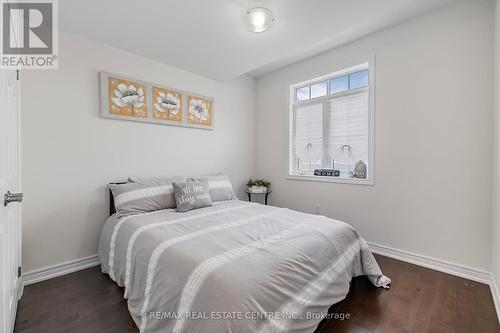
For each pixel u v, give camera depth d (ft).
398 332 4.44
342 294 4.90
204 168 10.30
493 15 6.08
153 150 8.59
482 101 6.26
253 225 5.68
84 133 7.03
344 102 9.55
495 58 5.85
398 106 7.73
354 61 8.77
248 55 8.27
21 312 4.91
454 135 6.70
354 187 8.91
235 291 3.08
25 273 6.04
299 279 3.92
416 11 7.06
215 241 4.60
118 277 5.61
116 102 7.60
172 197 7.67
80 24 6.37
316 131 10.50
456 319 4.79
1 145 3.31
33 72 6.16
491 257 6.14
